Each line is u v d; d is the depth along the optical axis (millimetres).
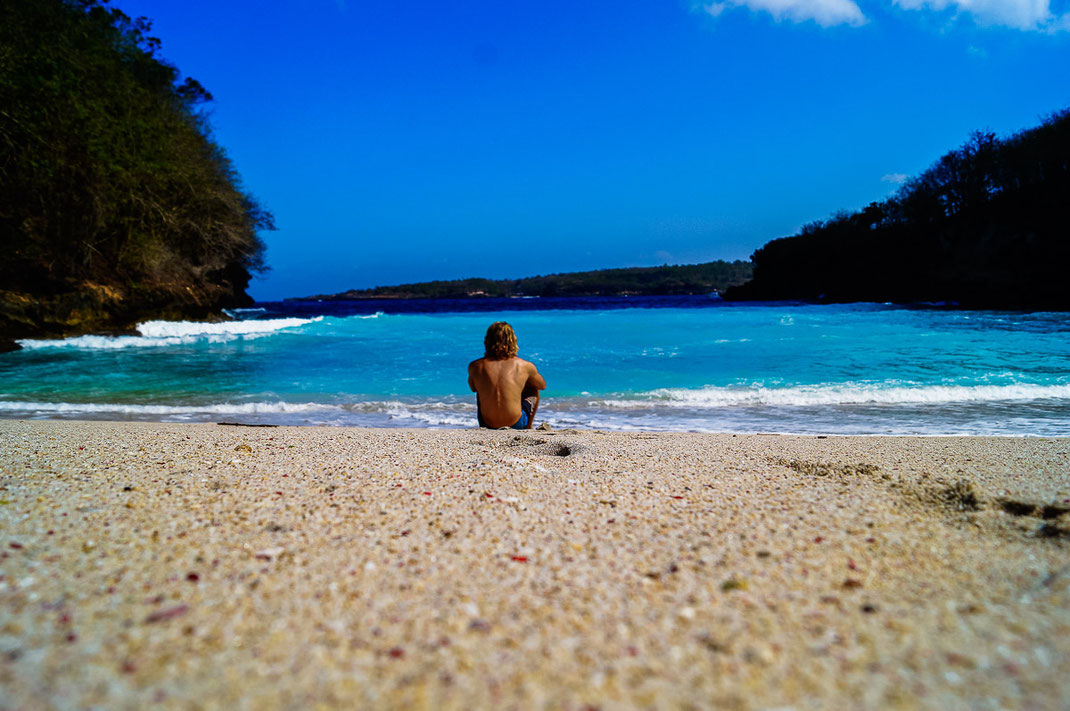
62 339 16047
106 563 1825
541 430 5121
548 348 11688
